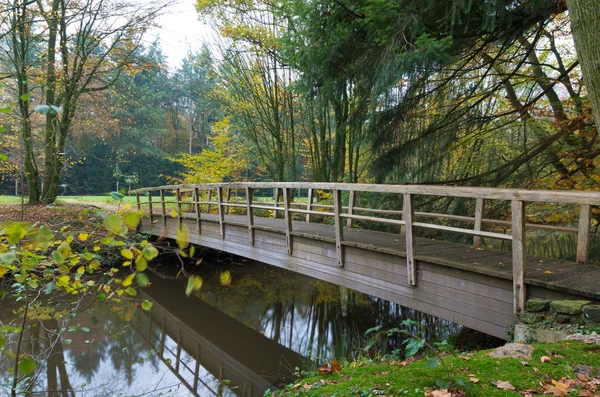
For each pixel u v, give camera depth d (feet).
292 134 43.60
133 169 85.56
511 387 6.50
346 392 7.20
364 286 16.37
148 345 21.07
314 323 25.09
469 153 25.18
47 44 39.01
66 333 21.02
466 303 12.61
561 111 23.89
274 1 35.86
